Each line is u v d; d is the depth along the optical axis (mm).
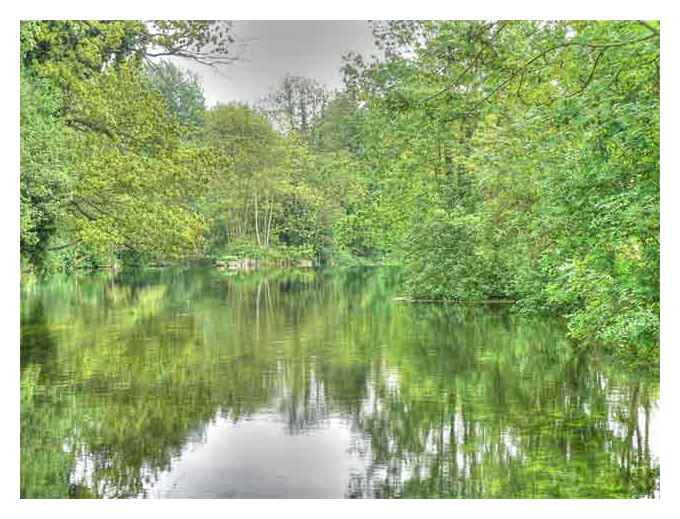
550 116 9281
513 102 10938
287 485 7367
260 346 14852
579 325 10680
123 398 10625
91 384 11445
